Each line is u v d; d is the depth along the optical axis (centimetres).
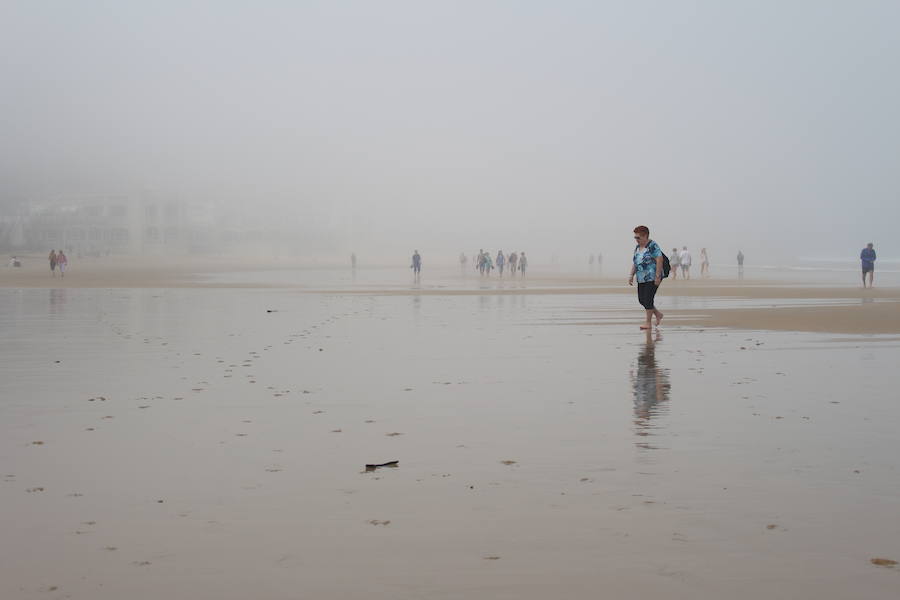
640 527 513
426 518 535
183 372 1223
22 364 1319
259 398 996
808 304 2789
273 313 2527
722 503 562
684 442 748
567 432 794
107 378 1164
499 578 434
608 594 412
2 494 594
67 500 579
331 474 646
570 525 518
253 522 529
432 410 913
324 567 451
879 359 1333
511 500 573
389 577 436
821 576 433
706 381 1108
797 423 829
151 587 425
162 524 526
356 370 1238
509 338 1720
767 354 1409
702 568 445
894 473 639
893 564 449
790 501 566
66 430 814
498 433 792
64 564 458
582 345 1573
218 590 421
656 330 1869
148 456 707
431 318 2297
